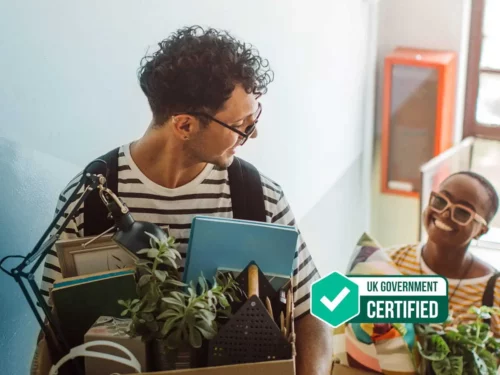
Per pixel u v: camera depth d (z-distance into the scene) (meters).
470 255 2.77
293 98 2.44
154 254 1.18
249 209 1.41
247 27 2.05
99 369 1.15
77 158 1.49
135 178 1.38
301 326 1.43
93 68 1.49
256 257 1.27
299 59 2.43
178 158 1.37
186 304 1.15
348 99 3.02
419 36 3.32
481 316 2.29
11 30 1.30
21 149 1.35
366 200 3.45
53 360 1.18
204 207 1.40
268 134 2.30
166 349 1.13
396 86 3.28
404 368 2.16
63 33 1.41
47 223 1.43
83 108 1.48
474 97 3.38
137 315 1.12
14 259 1.35
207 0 1.83
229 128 1.33
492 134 3.38
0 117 1.29
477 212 2.77
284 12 2.26
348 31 2.89
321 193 2.86
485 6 3.25
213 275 1.27
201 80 1.29
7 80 1.30
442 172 3.29
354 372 2.21
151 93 1.34
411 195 3.41
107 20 1.51
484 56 3.32
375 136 3.45
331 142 2.89
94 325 1.17
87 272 1.27
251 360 1.14
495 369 2.09
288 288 1.28
